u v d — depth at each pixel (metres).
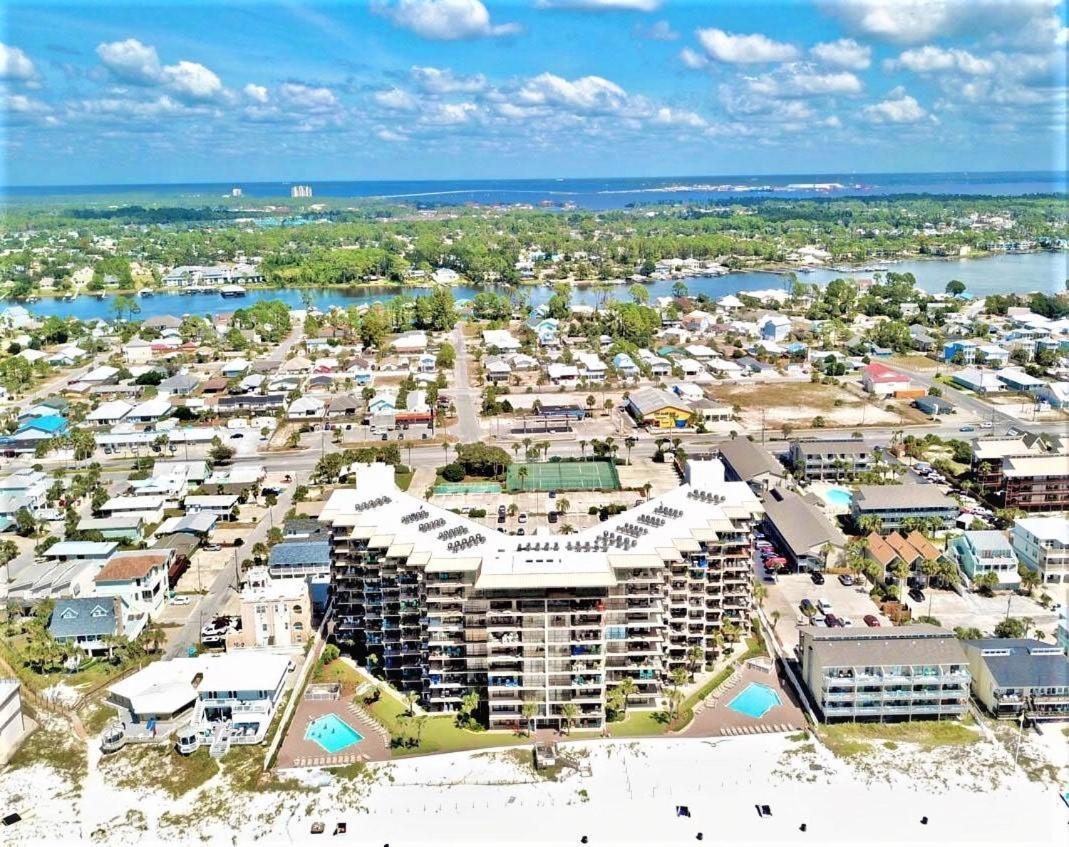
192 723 138.75
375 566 154.75
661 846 115.19
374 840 117.69
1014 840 115.00
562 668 137.12
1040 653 145.00
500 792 125.94
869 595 181.25
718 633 157.62
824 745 134.62
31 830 121.06
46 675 159.25
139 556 181.75
